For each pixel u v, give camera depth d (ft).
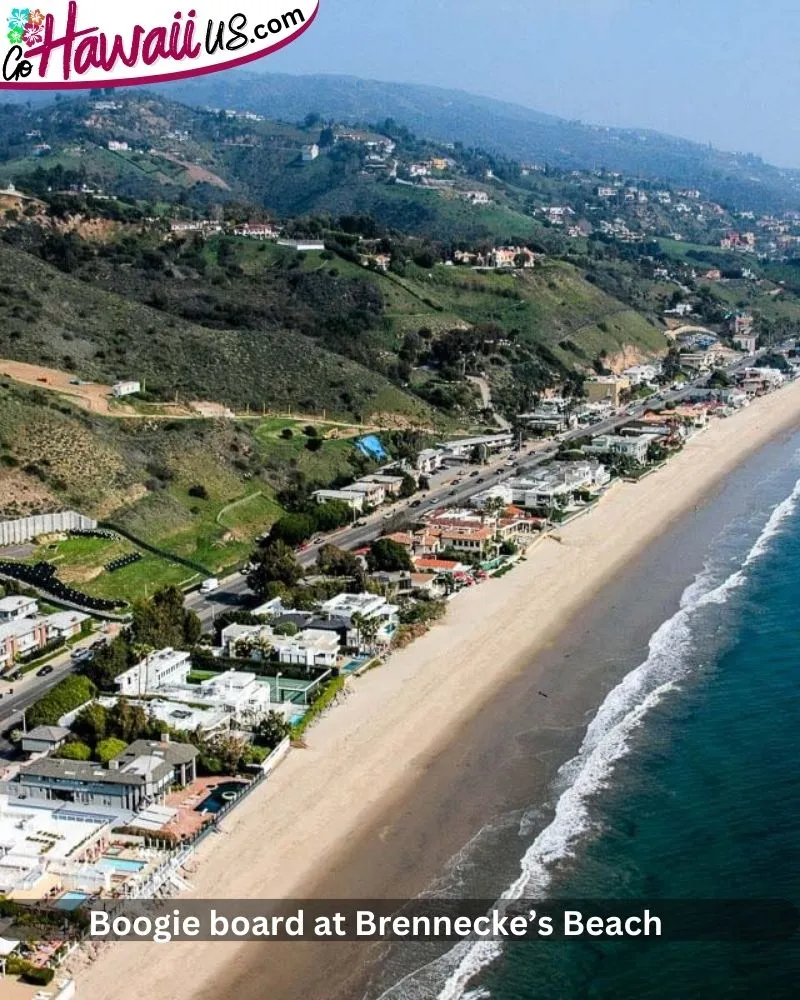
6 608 432.66
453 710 375.45
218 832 298.35
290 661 413.39
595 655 422.00
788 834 293.02
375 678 403.13
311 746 349.61
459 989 239.91
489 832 298.35
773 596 483.92
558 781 324.80
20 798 310.86
